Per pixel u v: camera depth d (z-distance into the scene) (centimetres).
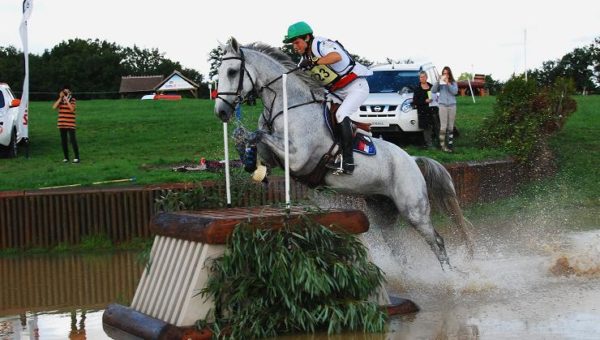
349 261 723
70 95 1633
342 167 792
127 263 1127
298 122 776
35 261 1166
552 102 1742
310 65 798
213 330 675
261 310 682
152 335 677
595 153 1772
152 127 2136
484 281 913
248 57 784
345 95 808
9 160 1697
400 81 1812
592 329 674
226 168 816
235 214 729
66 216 1263
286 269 677
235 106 795
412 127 1686
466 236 937
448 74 1666
